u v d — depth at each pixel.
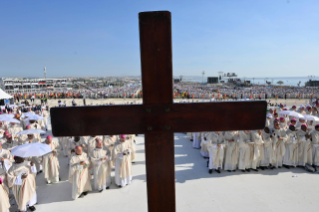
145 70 1.80
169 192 1.93
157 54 1.78
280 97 34.72
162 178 1.91
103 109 1.86
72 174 6.07
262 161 7.73
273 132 7.82
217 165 7.49
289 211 5.36
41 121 13.95
